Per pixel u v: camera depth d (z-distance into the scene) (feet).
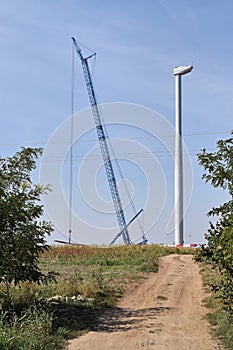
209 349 41.22
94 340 43.75
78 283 73.20
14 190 51.98
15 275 51.52
